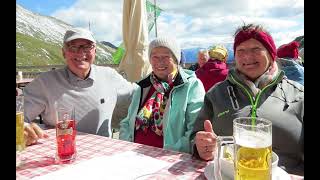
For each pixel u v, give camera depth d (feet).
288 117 5.18
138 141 7.04
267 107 5.28
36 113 6.85
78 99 6.94
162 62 7.09
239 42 5.62
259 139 2.93
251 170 2.90
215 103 5.66
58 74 7.00
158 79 7.30
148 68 12.68
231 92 5.60
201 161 4.19
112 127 8.43
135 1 12.60
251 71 5.54
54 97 6.82
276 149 5.21
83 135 5.76
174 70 7.21
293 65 9.33
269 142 2.95
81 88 6.98
